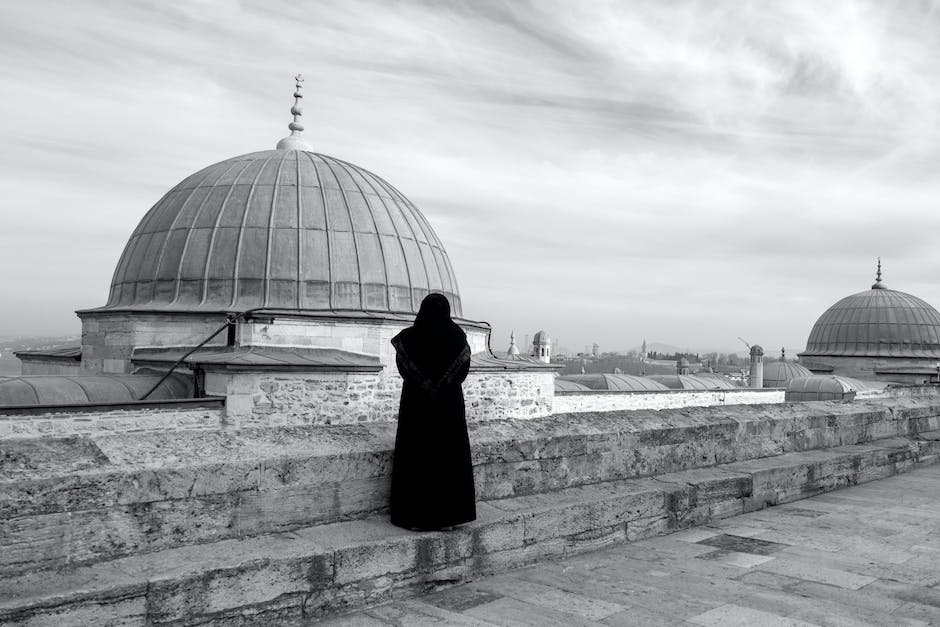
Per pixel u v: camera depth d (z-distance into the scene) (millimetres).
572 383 40969
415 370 5910
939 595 5711
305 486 5789
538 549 6492
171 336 22469
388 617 5141
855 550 7031
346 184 25375
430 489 5789
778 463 9852
